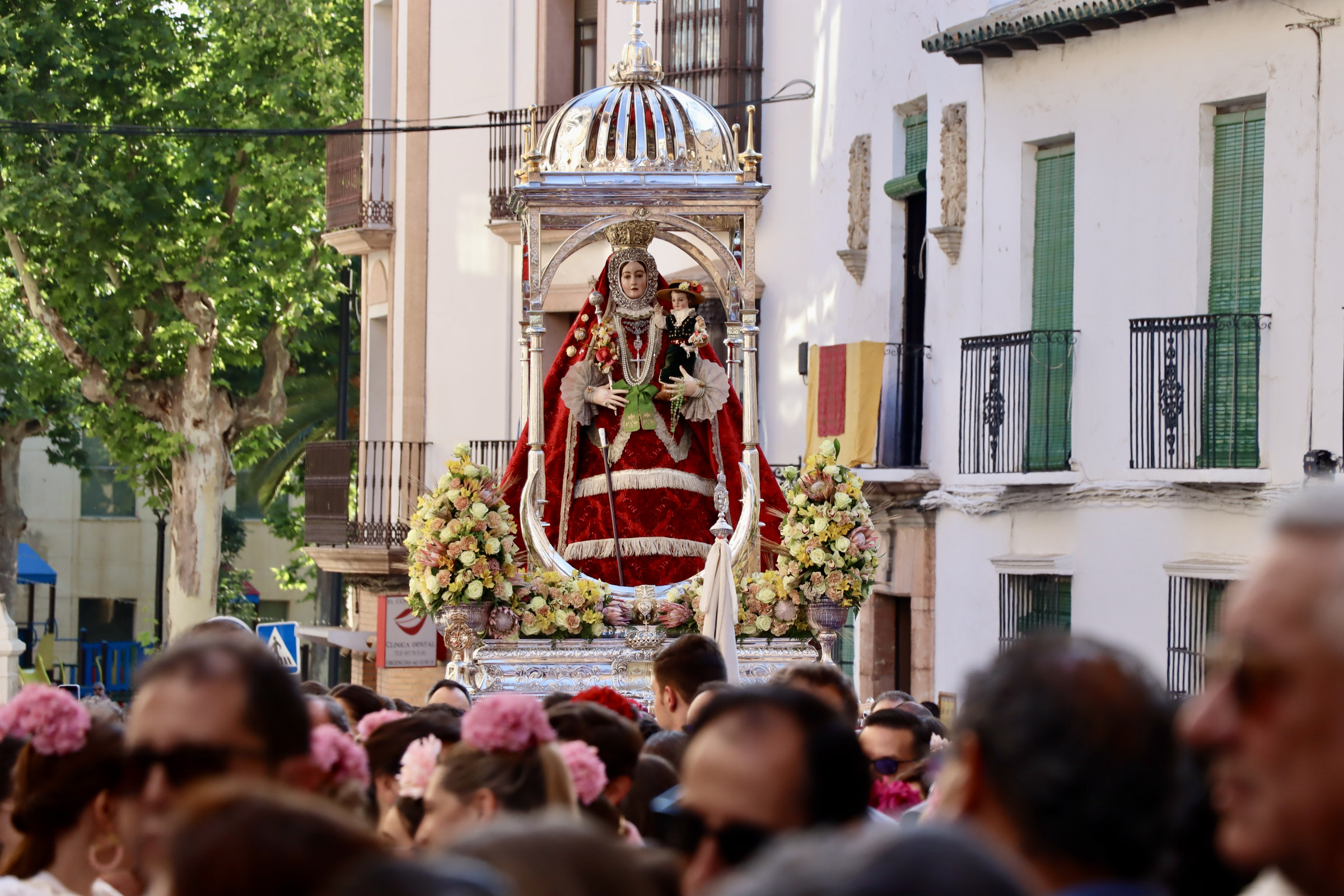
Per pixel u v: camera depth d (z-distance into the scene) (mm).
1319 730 3229
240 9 37844
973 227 24094
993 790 4070
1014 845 4039
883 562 26031
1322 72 19328
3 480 44656
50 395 42281
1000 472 23125
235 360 40969
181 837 3490
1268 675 3277
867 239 26469
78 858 6168
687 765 4875
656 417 16469
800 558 15797
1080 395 22328
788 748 4695
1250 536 20031
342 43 39531
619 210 16391
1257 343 19906
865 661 26391
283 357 41656
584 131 16469
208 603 40625
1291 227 19672
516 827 3469
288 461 48844
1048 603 22922
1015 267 23391
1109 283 21953
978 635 23875
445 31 33188
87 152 37406
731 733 4754
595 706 7637
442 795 6117
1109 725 4012
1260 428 19859
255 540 57844
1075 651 4199
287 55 38719
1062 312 22906
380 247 34594
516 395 32219
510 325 32312
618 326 16453
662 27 29062
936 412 25062
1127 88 21734
